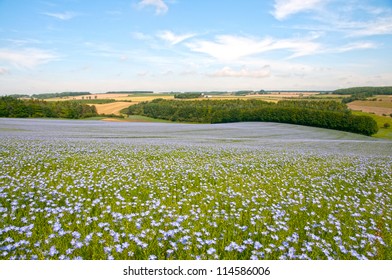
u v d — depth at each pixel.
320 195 10.11
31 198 8.05
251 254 5.48
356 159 20.14
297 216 7.76
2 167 11.82
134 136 38.09
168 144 26.09
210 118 96.69
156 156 17.91
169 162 15.53
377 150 31.69
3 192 8.31
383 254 5.85
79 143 23.41
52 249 4.98
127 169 12.99
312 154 22.06
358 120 69.69
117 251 5.13
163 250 5.49
